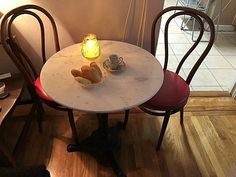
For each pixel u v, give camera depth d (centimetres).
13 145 170
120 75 126
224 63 269
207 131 186
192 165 162
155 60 139
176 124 191
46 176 97
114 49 149
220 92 223
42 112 184
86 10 164
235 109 205
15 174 92
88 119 194
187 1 328
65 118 193
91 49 135
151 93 115
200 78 244
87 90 116
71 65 133
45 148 170
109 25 173
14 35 169
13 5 157
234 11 320
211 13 323
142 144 175
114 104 108
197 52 286
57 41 163
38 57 187
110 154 162
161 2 161
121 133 183
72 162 161
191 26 336
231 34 328
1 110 137
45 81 121
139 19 170
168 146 174
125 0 160
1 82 155
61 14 165
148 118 196
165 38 162
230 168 161
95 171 157
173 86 152
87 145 166
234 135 183
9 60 176
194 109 204
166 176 155
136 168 159
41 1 158
